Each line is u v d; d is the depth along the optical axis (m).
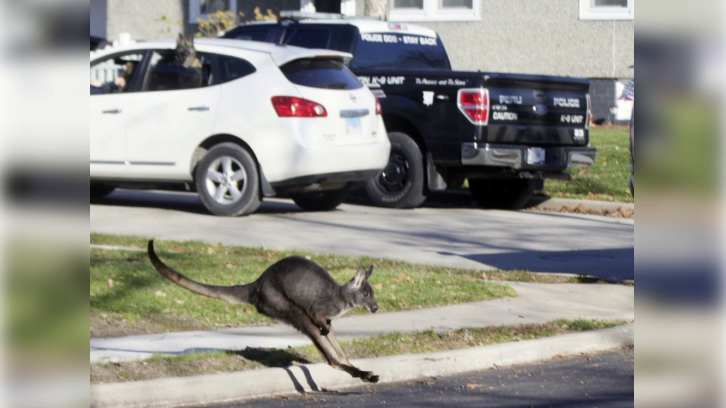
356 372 10.81
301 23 27.08
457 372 12.20
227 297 11.55
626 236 22.11
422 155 25.28
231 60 23.03
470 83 24.03
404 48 27.17
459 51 40.56
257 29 27.73
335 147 22.52
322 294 11.06
